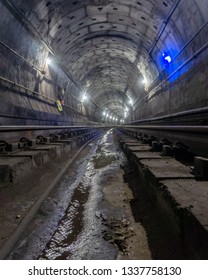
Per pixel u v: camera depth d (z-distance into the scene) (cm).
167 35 1393
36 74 1519
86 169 803
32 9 1105
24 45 1239
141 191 492
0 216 348
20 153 625
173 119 1412
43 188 509
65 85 2395
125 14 1512
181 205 251
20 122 1191
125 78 3522
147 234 321
